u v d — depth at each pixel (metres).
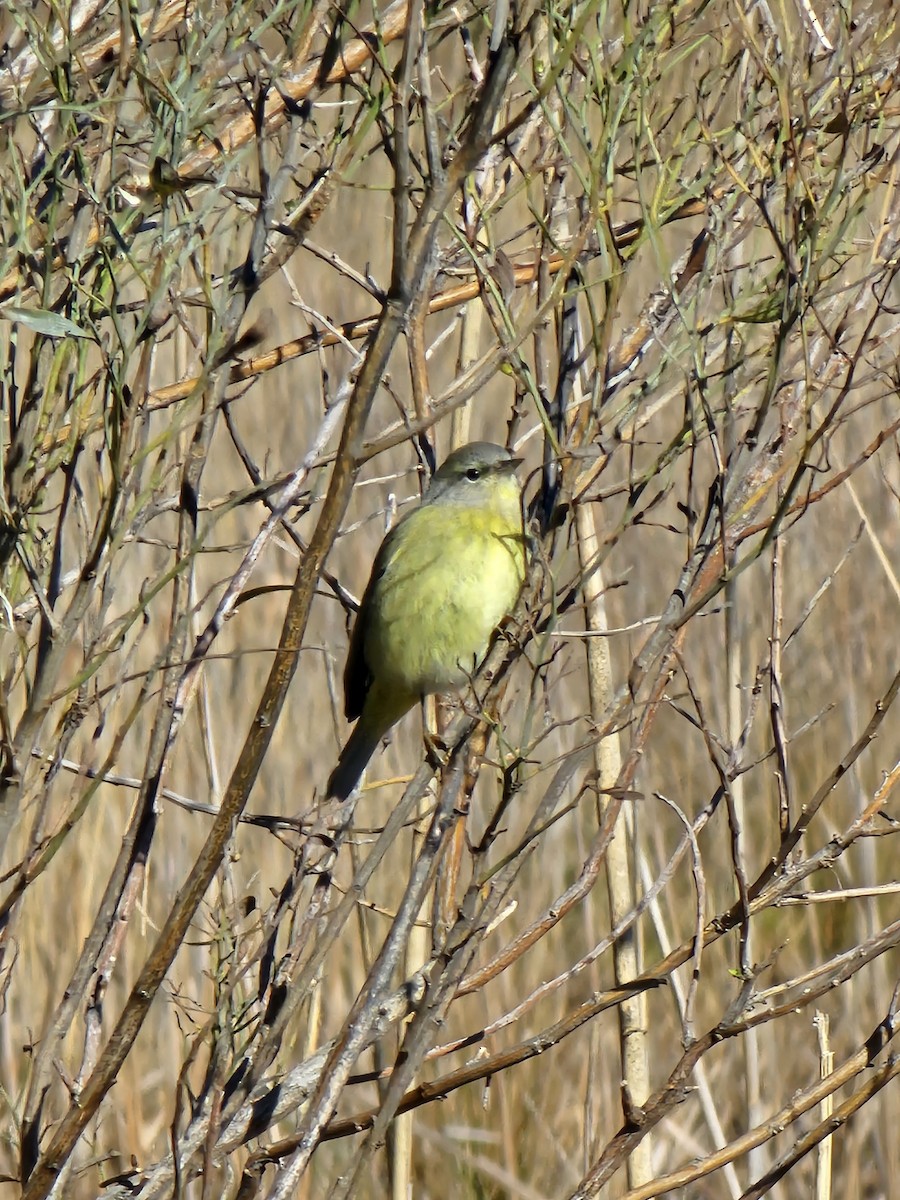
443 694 9.83
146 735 12.94
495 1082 14.17
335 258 8.55
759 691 6.93
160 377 10.55
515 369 6.72
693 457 6.67
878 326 9.53
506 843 14.39
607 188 6.62
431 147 5.41
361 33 6.85
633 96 7.16
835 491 16.00
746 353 7.71
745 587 15.38
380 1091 6.93
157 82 7.11
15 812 6.18
